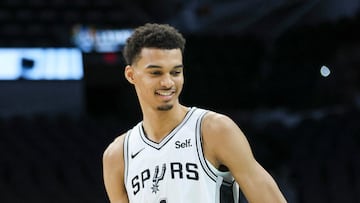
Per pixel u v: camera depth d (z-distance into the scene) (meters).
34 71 22.41
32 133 17.91
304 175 15.90
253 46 23.78
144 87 4.18
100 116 21.92
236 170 4.17
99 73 23.06
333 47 22.97
